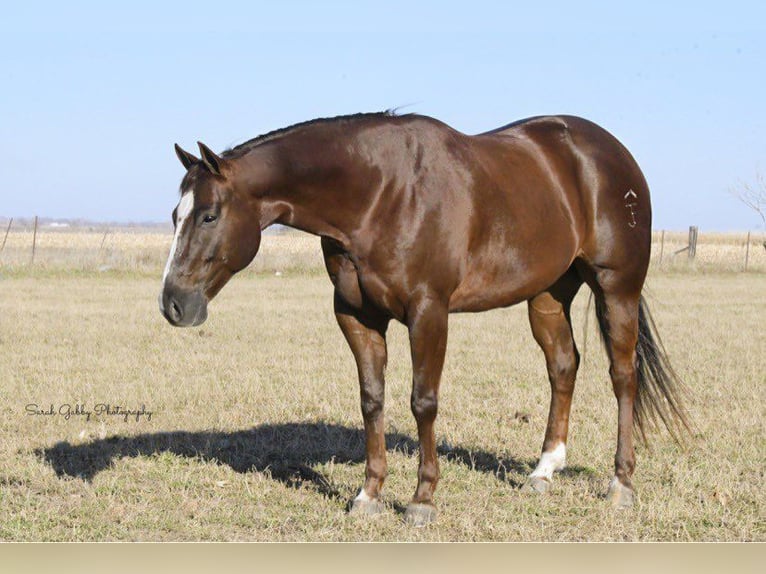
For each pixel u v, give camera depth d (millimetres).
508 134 6348
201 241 4969
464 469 6711
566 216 6184
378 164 5320
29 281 23469
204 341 13453
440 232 5336
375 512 5688
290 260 28719
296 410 8820
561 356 6660
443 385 10016
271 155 5219
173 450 7246
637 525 5504
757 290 23422
